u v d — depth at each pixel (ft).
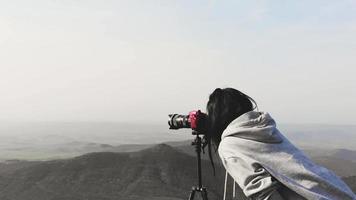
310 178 10.53
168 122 13.73
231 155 11.15
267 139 11.00
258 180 10.62
